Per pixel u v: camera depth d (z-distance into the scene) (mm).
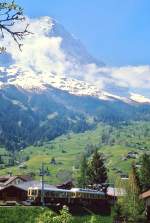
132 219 132125
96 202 164375
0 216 109500
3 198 154625
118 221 130375
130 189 137375
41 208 120812
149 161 193875
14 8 17219
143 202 133625
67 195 151750
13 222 108625
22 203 143625
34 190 144500
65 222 24469
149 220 130375
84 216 147000
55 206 143125
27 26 17969
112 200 179250
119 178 144000
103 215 158625
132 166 165375
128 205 134250
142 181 190000
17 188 156375
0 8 17125
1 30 17516
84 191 158875
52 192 147000
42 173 144875
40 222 24828
